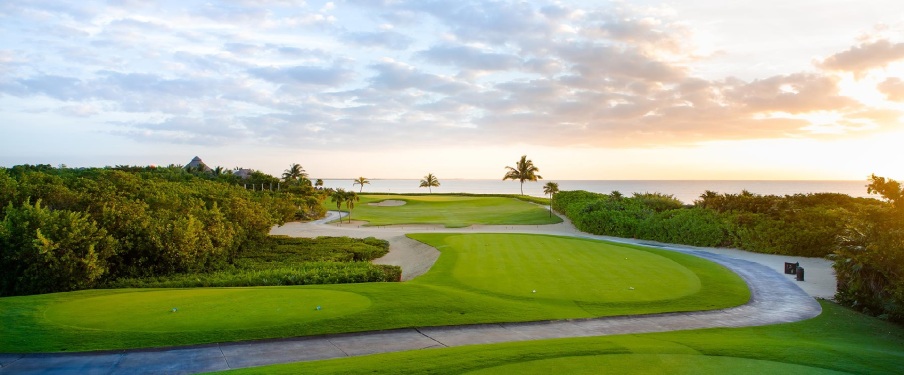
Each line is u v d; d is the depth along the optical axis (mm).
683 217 45312
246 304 16516
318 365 10742
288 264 31750
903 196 17938
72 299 16984
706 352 11750
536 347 12117
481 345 12633
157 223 27500
